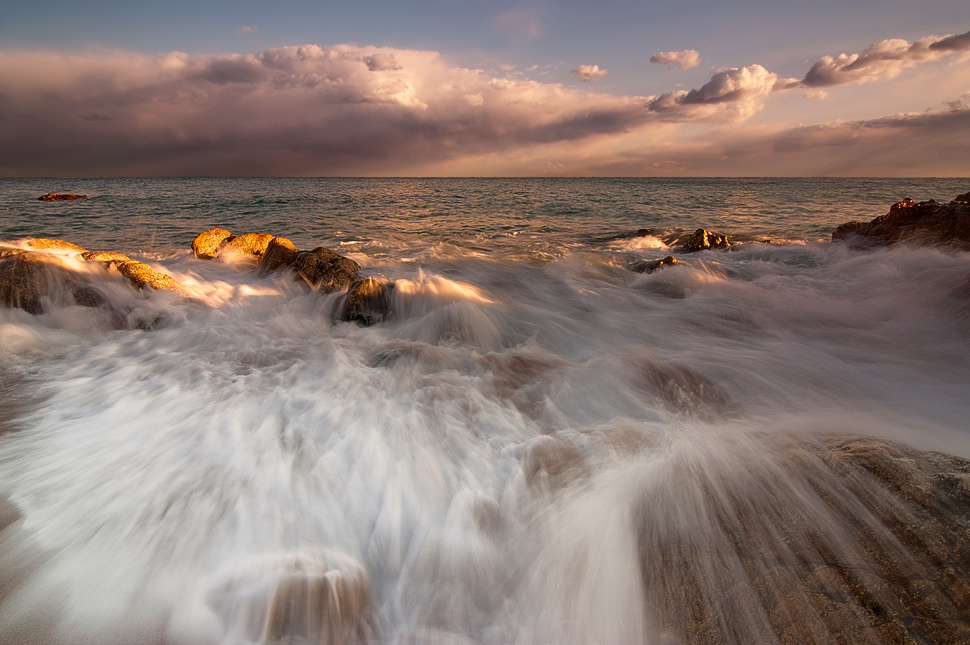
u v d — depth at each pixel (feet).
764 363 16.96
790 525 7.41
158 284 25.39
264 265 31.91
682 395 14.40
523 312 25.29
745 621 6.23
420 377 15.92
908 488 7.46
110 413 13.41
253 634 7.02
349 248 50.96
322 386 15.12
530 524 8.63
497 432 12.31
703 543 7.43
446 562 8.16
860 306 23.91
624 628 6.63
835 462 8.40
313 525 8.99
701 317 23.77
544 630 6.86
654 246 52.16
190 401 14.10
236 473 10.49
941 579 6.07
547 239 60.44
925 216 36.17
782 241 49.08
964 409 13.12
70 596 7.53
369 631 7.13
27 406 13.94
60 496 9.80
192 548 8.42
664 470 9.37
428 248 51.88
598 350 19.92
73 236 56.18
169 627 7.07
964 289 21.47
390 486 10.05
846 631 5.81
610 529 8.08
